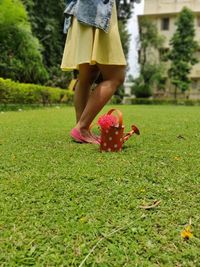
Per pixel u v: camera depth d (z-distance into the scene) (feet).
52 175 4.18
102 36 6.18
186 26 58.13
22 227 2.78
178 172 4.34
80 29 6.22
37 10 41.98
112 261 2.30
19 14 27.68
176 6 67.21
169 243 2.54
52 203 3.29
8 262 2.27
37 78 34.06
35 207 3.18
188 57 58.65
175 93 60.59
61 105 31.99
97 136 7.13
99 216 2.99
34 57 31.35
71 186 3.77
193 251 2.42
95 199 3.39
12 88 23.65
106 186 3.78
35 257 2.34
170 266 2.24
